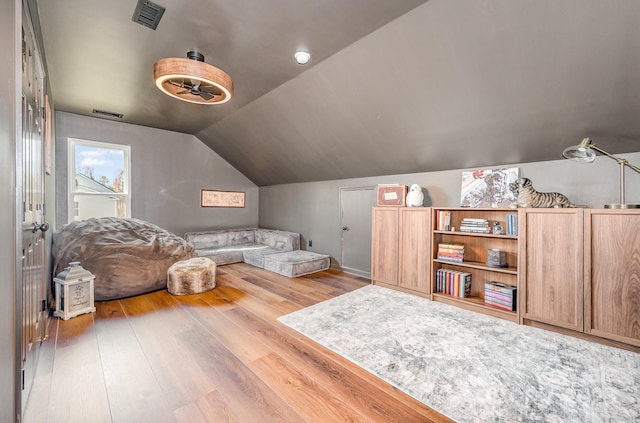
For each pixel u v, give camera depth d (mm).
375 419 1501
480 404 1610
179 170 5656
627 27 1737
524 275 2689
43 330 2270
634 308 2164
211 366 1964
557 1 1749
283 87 3451
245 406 1585
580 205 2701
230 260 5305
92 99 3869
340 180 5035
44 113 2588
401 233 3701
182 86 2605
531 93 2359
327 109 3547
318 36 2414
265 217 6742
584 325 2371
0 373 1094
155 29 2318
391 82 2799
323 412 1549
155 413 1521
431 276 3391
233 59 2799
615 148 2535
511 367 1973
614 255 2246
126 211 5035
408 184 4105
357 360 2057
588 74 2072
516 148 2945
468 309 3064
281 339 2365
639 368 1956
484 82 2426
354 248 4781
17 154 1151
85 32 2350
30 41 1754
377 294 3576
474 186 3408
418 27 2209
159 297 3395
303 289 3773
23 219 1435
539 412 1544
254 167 6023
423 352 2170
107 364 1968
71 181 4473
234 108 4211
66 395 1645
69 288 2746
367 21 2213
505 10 1893
